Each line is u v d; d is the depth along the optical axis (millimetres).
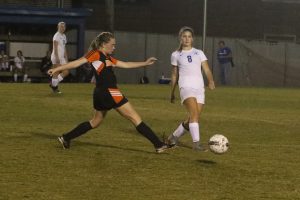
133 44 95688
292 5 116938
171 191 20234
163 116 41844
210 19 113562
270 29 116125
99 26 105812
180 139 31438
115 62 26062
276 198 19719
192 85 27531
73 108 44156
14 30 84062
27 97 50656
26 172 22375
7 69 82250
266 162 25844
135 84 84188
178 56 28031
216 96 62562
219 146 25078
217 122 40031
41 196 19156
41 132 32594
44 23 83688
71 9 84688
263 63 99750
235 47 98938
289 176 23078
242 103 55406
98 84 26031
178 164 24578
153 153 26906
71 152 26562
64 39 51750
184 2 112000
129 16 109625
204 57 27859
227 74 98188
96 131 33531
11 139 29812
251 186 21266
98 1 105562
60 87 65188
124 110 26375
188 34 27906
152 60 26109
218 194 20016
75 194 19516
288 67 100750
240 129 37156
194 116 27406
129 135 32594
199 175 22719
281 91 76938
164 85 78812
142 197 19375
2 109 42094
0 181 20906
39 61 84812
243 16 115125
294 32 117125
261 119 42750
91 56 25672
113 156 25906
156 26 111062
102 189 20234
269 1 116000
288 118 44156
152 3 110688
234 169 24000
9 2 96000
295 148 30234
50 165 23672
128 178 21875
